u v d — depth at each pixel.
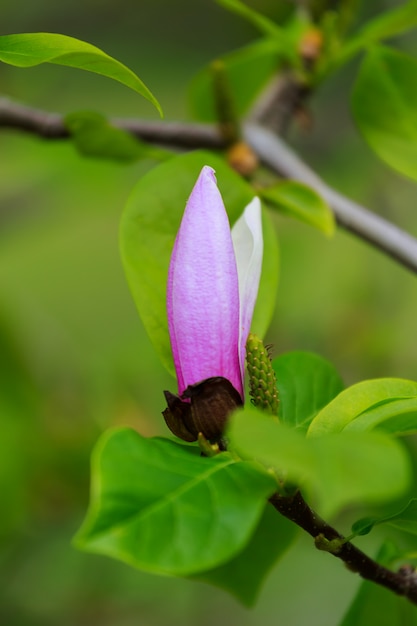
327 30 1.34
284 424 1.08
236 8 1.32
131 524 0.95
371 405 1.03
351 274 1.88
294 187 1.20
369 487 0.93
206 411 1.02
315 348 1.81
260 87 1.47
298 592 1.72
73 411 1.64
